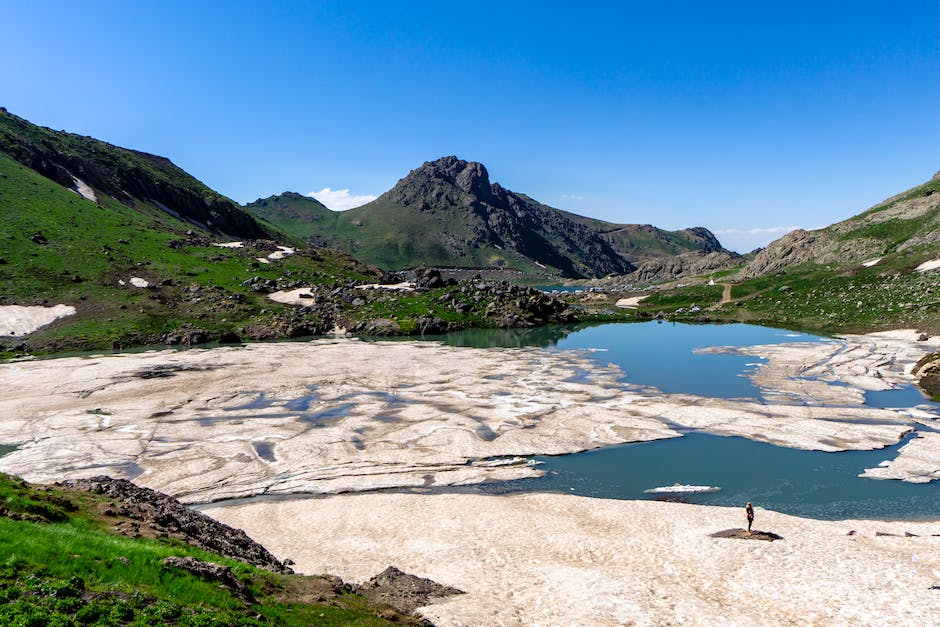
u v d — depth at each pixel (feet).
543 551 110.83
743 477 152.05
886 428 184.96
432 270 615.98
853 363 291.17
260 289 509.35
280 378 274.16
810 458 163.02
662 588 91.09
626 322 544.62
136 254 525.75
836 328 418.72
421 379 273.54
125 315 407.23
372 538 119.55
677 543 110.93
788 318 474.90
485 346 389.60
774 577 93.71
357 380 271.08
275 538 120.67
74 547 65.26
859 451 166.71
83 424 197.67
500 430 191.93
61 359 316.60
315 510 135.44
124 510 90.68
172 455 169.89
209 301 461.37
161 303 441.68
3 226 475.72
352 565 105.50
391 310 492.13
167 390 248.32
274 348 368.48
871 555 99.60
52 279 432.25
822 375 269.64
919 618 78.28
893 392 236.22
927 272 453.17
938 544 104.94
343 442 181.37
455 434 187.73
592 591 89.81
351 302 512.22
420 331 462.19
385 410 218.18
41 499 82.58
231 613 61.26
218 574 70.64
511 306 528.22
